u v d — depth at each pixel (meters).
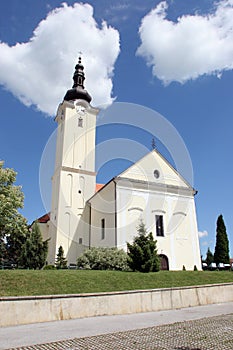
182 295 13.97
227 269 31.39
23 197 24.88
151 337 7.71
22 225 24.08
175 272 17.48
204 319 10.37
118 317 11.03
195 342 7.15
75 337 7.86
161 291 13.30
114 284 13.73
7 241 25.80
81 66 38.50
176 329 8.67
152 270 17.12
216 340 7.29
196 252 27.09
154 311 12.55
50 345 7.06
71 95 36.03
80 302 11.10
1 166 24.78
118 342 7.23
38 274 13.52
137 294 12.56
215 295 15.48
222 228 33.28
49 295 10.58
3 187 23.94
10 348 6.83
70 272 14.66
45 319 10.17
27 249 24.22
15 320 9.60
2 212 22.83
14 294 11.08
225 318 10.51
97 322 10.02
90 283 13.36
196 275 17.53
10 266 25.56
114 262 20.62
